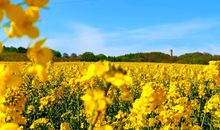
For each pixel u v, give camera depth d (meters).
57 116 12.66
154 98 6.51
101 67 2.54
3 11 1.77
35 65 2.04
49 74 23.75
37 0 1.81
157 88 6.58
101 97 2.49
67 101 14.77
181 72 27.77
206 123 11.05
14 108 4.65
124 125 9.16
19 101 4.77
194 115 11.14
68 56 59.84
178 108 7.55
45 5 1.83
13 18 1.77
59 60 54.72
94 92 2.51
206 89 14.20
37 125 9.60
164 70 27.42
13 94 4.75
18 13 1.77
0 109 4.52
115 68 2.54
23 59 47.25
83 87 14.27
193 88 19.31
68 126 8.66
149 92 6.50
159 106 6.68
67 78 21.83
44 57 2.00
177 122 7.50
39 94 15.65
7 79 2.46
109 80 2.47
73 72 27.00
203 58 62.00
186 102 8.10
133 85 20.05
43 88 18.25
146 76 26.17
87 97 2.50
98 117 2.58
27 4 1.81
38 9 1.82
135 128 8.13
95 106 2.48
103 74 2.52
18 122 4.55
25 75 18.91
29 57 2.01
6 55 47.81
